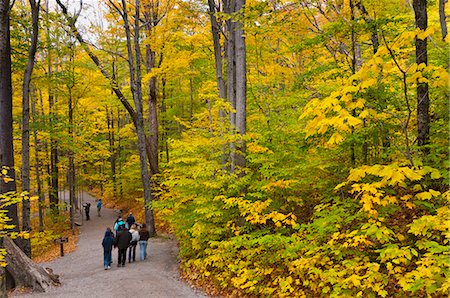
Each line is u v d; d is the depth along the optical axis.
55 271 11.76
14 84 16.42
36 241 15.77
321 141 7.30
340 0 8.53
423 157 5.40
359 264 4.98
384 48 3.69
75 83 17.84
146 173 16.31
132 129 25.12
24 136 12.30
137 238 12.05
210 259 8.11
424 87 5.54
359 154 8.01
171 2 15.66
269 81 12.78
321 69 8.26
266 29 8.16
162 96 22.98
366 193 4.53
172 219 10.25
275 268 6.80
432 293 4.08
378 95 5.38
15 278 8.78
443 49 6.18
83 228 21.66
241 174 9.41
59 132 17.47
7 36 10.23
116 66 22.53
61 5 14.92
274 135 9.48
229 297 6.91
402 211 5.87
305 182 7.75
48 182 23.09
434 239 4.89
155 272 10.02
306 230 7.20
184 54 15.60
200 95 9.58
